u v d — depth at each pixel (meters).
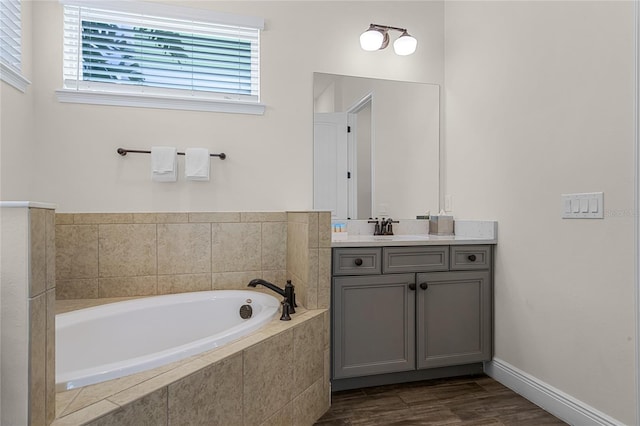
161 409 1.06
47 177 2.13
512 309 2.18
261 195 2.48
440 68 2.87
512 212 2.18
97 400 0.99
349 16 2.68
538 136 1.99
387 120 2.76
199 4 2.38
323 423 1.82
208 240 2.37
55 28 2.16
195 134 2.36
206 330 2.13
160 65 2.36
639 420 1.48
